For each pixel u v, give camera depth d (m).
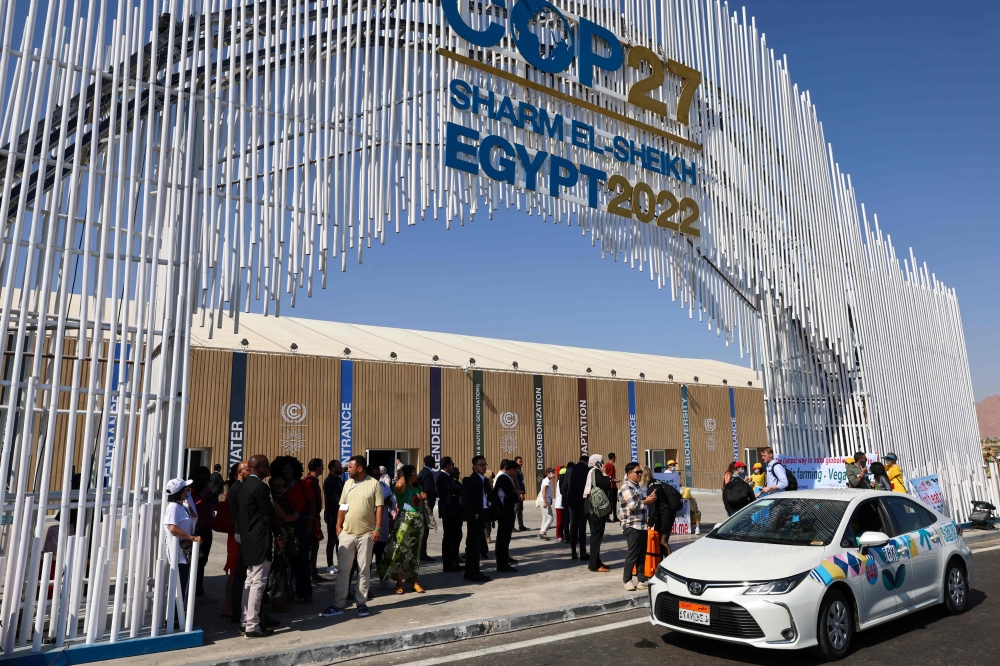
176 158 6.52
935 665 5.71
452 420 26.11
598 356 36.28
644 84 10.57
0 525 6.17
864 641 6.43
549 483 14.83
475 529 9.52
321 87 7.46
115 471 5.97
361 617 7.31
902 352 13.63
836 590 6.08
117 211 6.14
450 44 8.62
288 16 7.27
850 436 12.52
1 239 5.66
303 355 23.30
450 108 8.51
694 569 6.27
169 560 6.25
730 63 11.97
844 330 12.62
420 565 11.02
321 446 23.17
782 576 5.87
